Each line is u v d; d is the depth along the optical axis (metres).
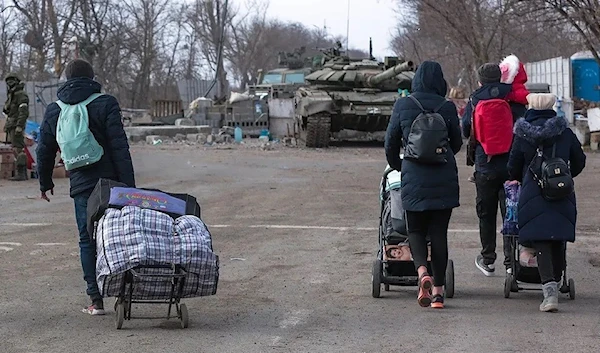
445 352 6.92
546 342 7.20
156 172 23.42
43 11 42.41
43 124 8.23
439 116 8.21
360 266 10.69
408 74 34.47
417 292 9.27
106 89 50.12
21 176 20.95
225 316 8.17
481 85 9.73
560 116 8.41
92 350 6.98
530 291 9.33
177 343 7.19
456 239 12.59
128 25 58.06
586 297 8.99
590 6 24.17
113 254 7.16
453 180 8.21
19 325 7.82
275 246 12.12
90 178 8.11
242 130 42.88
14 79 20.83
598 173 22.23
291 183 20.67
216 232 13.35
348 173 23.20
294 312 8.34
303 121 33.62
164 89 65.88
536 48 43.91
